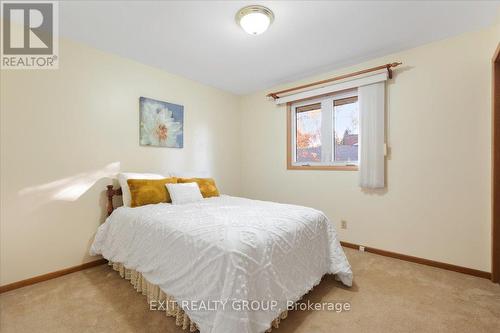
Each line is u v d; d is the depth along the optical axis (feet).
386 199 8.70
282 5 5.83
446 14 6.29
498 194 6.64
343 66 9.52
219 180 12.27
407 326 4.91
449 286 6.49
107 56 8.21
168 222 5.61
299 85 11.02
